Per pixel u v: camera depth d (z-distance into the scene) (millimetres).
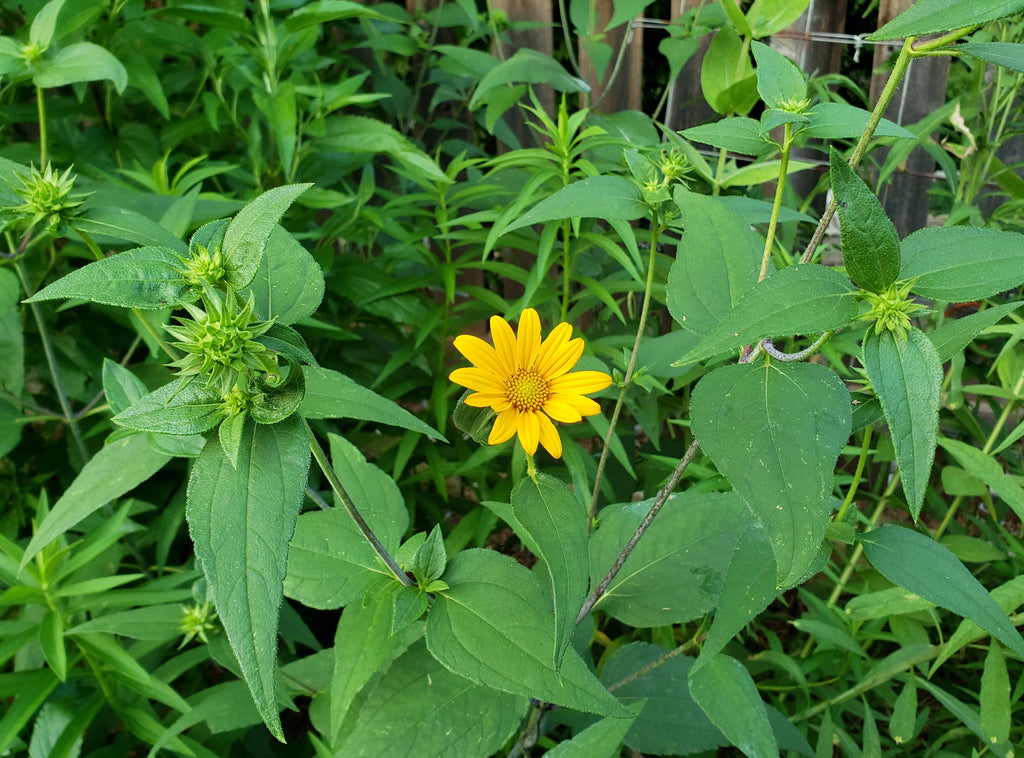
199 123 882
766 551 383
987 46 292
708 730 534
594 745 411
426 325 805
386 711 438
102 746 642
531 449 327
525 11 1176
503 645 378
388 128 798
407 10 1307
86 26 795
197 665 771
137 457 420
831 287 282
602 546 509
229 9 865
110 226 400
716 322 374
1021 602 479
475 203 954
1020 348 782
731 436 299
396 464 781
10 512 813
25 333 790
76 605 555
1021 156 971
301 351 276
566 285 775
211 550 263
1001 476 516
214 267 272
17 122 877
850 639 574
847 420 296
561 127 712
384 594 401
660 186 404
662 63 1354
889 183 990
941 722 734
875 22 1187
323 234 857
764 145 354
